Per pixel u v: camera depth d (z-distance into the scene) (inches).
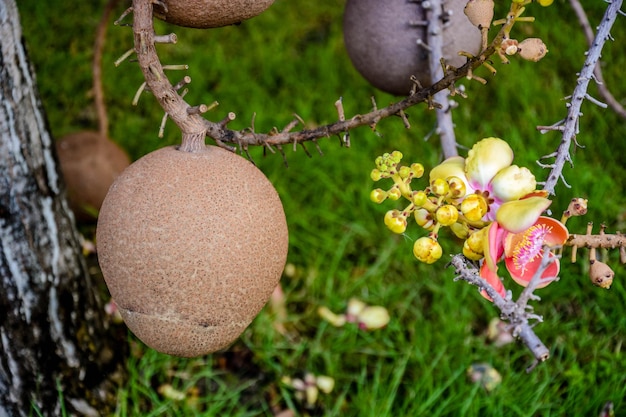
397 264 90.7
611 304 83.7
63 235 73.7
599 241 55.1
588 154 101.4
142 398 77.7
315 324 85.1
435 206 54.4
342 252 90.7
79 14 127.8
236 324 56.4
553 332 82.0
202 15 55.4
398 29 66.9
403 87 69.1
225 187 55.4
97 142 86.9
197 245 54.6
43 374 72.7
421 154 103.4
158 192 55.0
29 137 70.6
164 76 55.4
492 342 82.0
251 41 126.0
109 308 81.2
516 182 53.7
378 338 83.2
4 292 70.5
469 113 108.3
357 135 107.1
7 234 70.1
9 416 71.8
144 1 53.9
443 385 78.3
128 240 55.0
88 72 117.9
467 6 53.4
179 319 55.6
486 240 52.3
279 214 57.0
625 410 76.2
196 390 79.5
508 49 52.5
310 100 113.3
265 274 56.3
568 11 121.3
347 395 79.9
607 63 113.4
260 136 58.9
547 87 112.3
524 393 77.0
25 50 70.4
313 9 133.2
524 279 53.8
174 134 108.3
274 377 80.7
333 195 100.0
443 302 85.3
